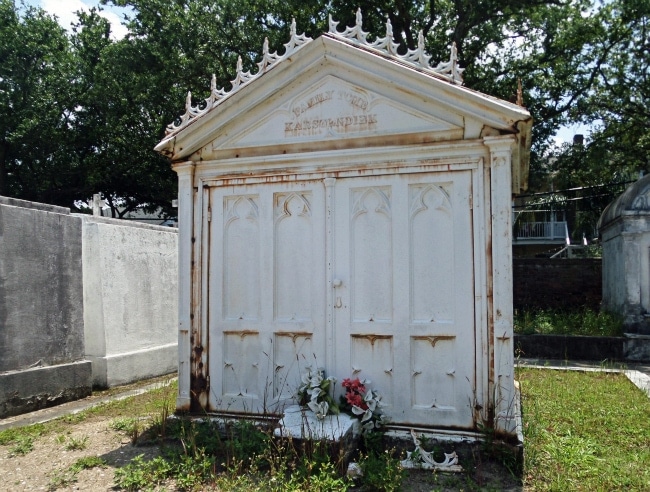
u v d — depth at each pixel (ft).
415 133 16.85
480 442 15.49
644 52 58.34
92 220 29.12
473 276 16.14
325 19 59.57
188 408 18.76
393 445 16.24
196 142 18.90
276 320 18.11
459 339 16.19
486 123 15.96
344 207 17.54
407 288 16.79
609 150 63.21
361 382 16.89
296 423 16.08
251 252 18.63
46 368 24.63
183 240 19.15
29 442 18.69
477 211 16.16
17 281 23.72
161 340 33.30
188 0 65.51
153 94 66.69
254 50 63.77
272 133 18.40
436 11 64.59
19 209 23.94
